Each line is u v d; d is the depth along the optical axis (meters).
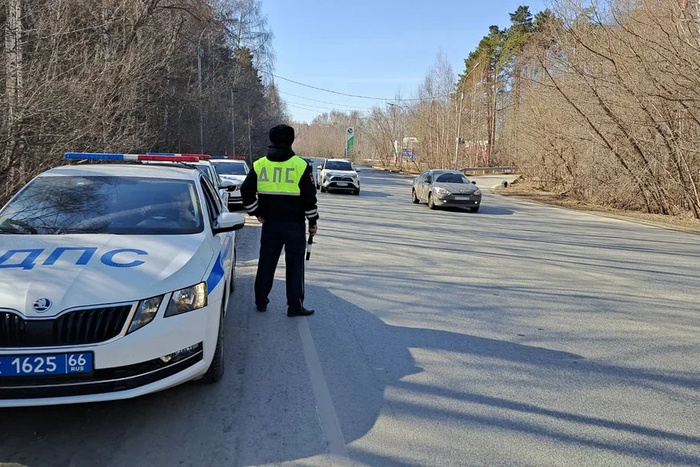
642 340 5.52
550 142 27.06
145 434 3.39
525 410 3.88
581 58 21.17
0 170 9.02
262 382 4.21
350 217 15.55
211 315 3.80
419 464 3.15
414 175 55.72
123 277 3.47
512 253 10.60
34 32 10.20
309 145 127.25
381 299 6.80
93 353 3.18
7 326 3.12
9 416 3.55
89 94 10.90
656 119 19.39
